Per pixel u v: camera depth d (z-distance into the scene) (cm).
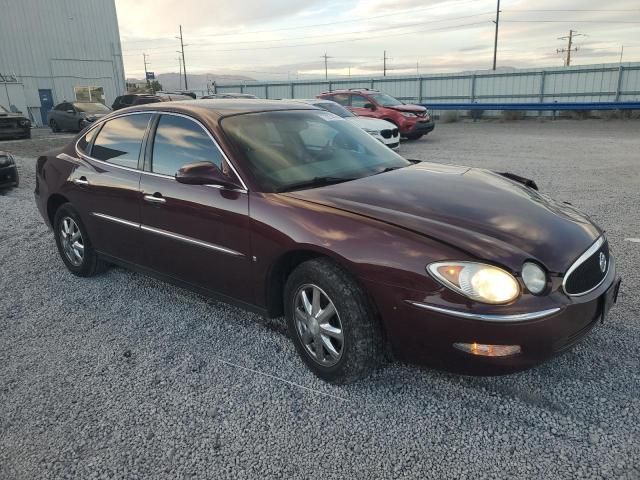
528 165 1116
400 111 1645
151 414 284
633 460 237
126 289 457
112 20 3344
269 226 309
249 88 3581
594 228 312
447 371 268
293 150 364
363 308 279
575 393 286
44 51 3095
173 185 367
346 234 281
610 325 357
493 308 246
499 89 2898
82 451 258
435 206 298
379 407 282
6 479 241
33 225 682
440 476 233
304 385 305
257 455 251
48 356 349
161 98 2208
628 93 2548
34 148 1659
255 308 340
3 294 457
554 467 235
